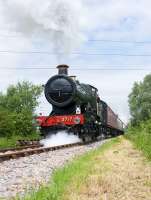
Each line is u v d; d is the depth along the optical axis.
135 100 78.88
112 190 8.35
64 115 27.41
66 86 28.59
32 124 44.84
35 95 60.34
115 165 12.70
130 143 27.09
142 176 10.14
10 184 9.15
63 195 7.84
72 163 12.65
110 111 45.66
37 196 7.50
